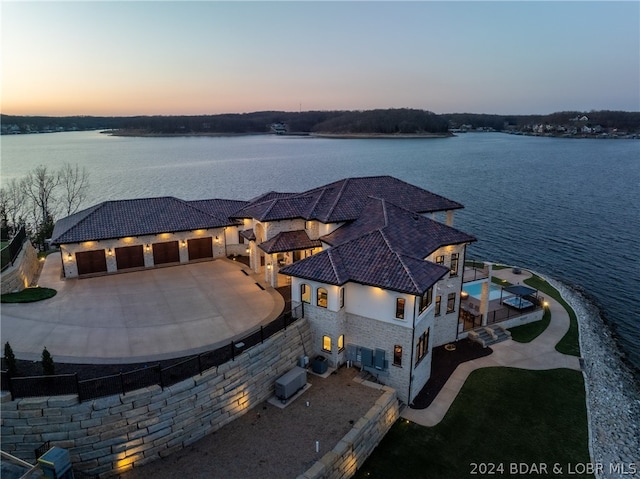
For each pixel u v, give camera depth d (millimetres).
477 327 36812
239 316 30547
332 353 28688
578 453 23859
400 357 27031
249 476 19672
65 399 18938
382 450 23641
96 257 39250
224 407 22969
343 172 148750
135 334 27609
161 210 43375
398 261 27453
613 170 147750
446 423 25719
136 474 19844
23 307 31500
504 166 162000
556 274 57094
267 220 37062
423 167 161125
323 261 28703
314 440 21906
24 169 152750
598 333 40875
